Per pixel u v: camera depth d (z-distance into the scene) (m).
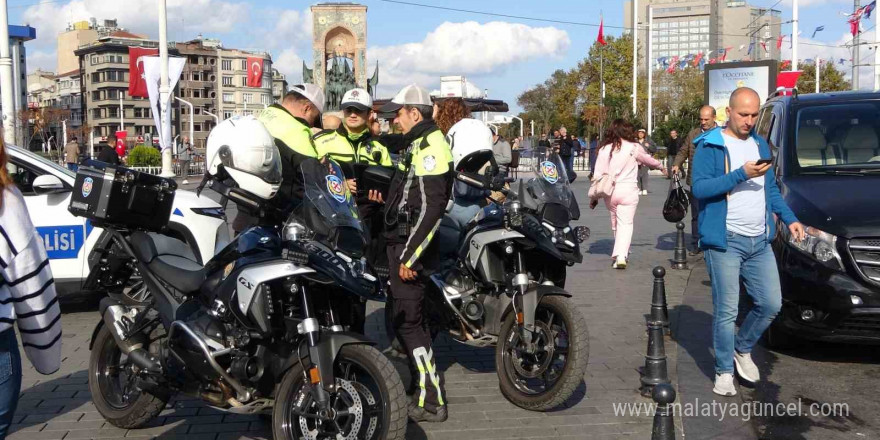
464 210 6.39
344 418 4.56
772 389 6.38
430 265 5.43
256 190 4.77
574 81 68.38
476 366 6.92
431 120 5.50
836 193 7.16
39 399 6.06
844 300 6.51
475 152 6.36
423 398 5.37
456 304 5.95
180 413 5.77
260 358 4.55
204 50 130.62
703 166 5.86
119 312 5.22
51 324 3.52
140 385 5.02
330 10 39.00
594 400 5.99
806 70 67.44
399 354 6.88
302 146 6.18
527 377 5.79
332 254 4.52
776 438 5.38
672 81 67.56
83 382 6.48
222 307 4.59
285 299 4.61
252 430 5.43
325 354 4.36
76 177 5.06
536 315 5.88
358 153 7.19
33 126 90.44
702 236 5.93
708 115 12.15
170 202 5.18
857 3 30.38
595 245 14.16
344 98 7.15
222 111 133.25
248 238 4.71
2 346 3.37
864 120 8.29
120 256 5.33
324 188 4.66
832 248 6.65
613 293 9.84
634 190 11.46
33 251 3.44
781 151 8.15
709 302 9.17
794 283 6.80
